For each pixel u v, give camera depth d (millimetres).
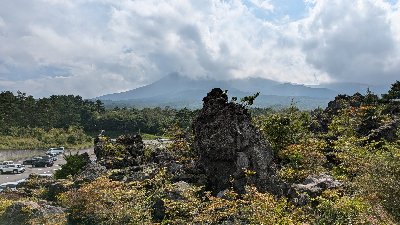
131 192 15656
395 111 37250
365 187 12375
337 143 23219
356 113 30281
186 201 14898
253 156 16656
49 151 70500
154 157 26406
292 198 15469
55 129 90250
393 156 12742
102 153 27750
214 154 17453
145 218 14930
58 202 19125
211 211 13594
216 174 17453
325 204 12719
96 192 15945
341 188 15094
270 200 12695
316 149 22188
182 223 13781
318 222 12344
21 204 17844
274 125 22812
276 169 17422
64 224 16516
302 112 33062
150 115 99812
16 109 88062
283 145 22312
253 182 15914
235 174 16391
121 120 97562
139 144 28359
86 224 16016
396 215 11148
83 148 80812
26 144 76875
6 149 72438
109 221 14867
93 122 99812
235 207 13172
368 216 11461
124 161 25000
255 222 11750
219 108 18094
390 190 11422
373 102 43000
